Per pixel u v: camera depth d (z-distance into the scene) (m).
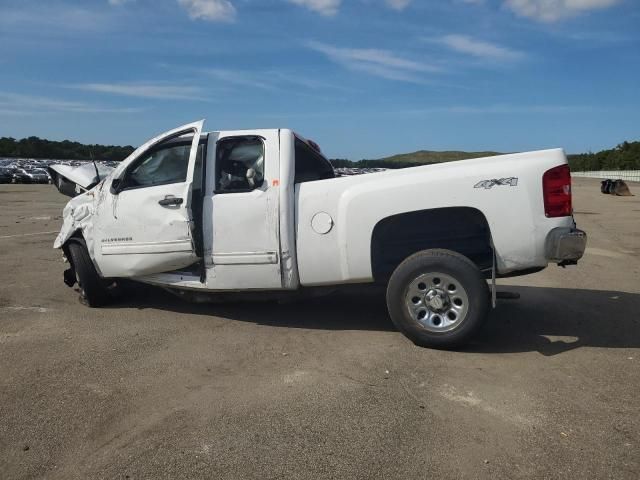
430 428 3.51
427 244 5.55
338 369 4.49
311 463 3.12
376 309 6.31
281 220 5.26
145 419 3.67
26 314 6.12
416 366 4.54
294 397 3.97
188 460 3.17
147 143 5.80
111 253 5.92
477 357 4.75
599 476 3.00
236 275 5.39
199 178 5.66
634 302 6.69
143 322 5.84
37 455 3.25
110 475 3.04
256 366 4.58
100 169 6.75
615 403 3.86
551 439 3.38
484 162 4.92
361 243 5.08
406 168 5.16
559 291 7.35
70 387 4.17
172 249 5.58
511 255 4.78
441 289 4.85
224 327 5.66
